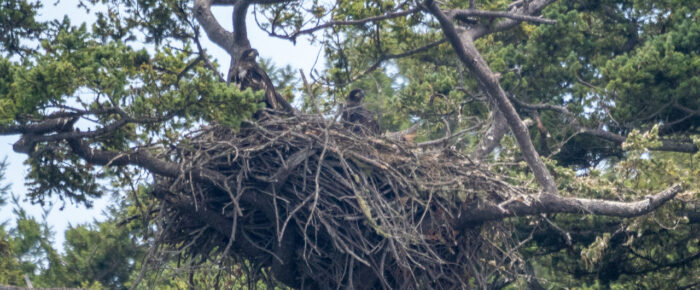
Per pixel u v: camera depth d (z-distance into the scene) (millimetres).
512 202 25250
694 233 36094
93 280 38344
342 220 23141
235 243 24359
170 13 33094
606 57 39125
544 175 26062
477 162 25156
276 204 22844
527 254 37062
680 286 37594
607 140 38500
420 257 23781
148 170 22328
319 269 24375
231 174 23203
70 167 24859
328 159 23594
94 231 39062
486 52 37844
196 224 23922
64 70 19844
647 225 29906
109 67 20484
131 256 38438
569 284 37875
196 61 30797
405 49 35469
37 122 20703
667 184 29562
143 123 21484
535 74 37656
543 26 37375
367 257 23984
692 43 36281
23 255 38531
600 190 28781
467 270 25281
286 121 23531
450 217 24547
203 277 26250
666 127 37719
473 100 33812
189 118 21438
